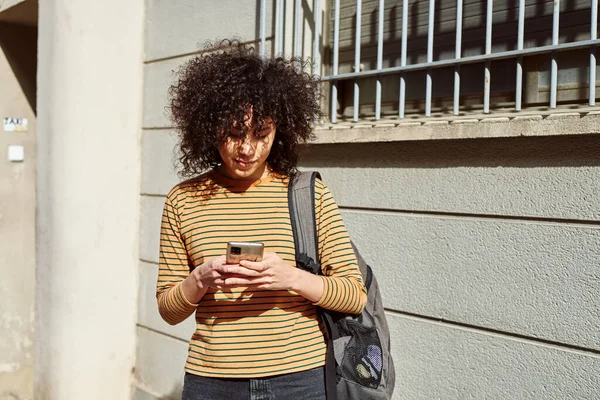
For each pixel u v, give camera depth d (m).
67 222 4.28
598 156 2.27
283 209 1.92
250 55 1.99
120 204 4.46
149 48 4.46
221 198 1.94
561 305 2.37
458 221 2.68
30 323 5.51
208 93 1.89
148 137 4.47
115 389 4.49
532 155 2.45
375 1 3.29
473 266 2.63
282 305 1.85
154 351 4.38
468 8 2.93
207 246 1.89
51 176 4.34
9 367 5.37
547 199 2.41
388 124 2.95
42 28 4.47
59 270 4.32
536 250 2.44
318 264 1.92
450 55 2.98
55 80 4.30
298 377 1.84
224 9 3.88
